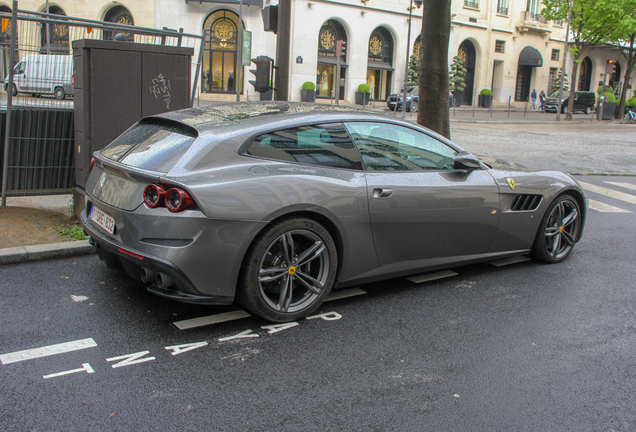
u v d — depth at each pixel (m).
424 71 7.89
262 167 3.56
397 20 36.56
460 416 2.73
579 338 3.71
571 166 13.16
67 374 2.96
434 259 4.44
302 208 3.59
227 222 3.32
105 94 5.74
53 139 6.27
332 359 3.28
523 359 3.38
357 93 35.66
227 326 3.67
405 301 4.27
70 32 6.27
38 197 6.91
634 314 4.18
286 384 2.97
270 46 32.50
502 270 5.14
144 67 5.92
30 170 6.21
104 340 3.38
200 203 3.24
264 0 31.58
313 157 3.80
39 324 3.55
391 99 32.50
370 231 3.98
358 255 3.99
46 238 5.20
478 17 41.38
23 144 6.13
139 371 3.03
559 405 2.87
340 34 35.19
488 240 4.73
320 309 4.04
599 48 51.47
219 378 3.00
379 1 35.44
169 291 3.42
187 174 3.34
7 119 5.88
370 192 3.93
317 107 4.26
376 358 3.31
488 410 2.79
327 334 3.62
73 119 6.33
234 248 3.37
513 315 4.07
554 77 48.81
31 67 6.03
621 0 32.66
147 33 6.88
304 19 32.97
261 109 4.08
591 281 4.92
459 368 3.23
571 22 34.66
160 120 4.00
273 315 3.66
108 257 3.78
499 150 15.55
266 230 3.51
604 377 3.19
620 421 2.74
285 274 3.67
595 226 7.22
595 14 33.19
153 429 2.51
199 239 3.27
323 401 2.81
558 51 48.19
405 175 4.17
